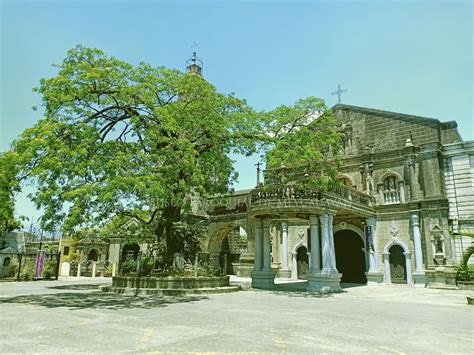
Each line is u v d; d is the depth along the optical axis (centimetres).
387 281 2453
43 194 1133
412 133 2575
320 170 2186
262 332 786
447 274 2178
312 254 1922
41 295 1538
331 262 1917
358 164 2716
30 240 4494
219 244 3662
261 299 1482
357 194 2388
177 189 1582
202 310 1116
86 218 1253
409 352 642
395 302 1481
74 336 721
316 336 757
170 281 1628
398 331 838
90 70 1391
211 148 1908
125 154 1333
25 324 848
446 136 2552
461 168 2441
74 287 2011
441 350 662
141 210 1491
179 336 729
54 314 1002
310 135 1891
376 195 2612
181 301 1356
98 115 1534
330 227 1978
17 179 1228
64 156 1227
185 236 1897
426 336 788
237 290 1823
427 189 2403
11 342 668
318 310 1179
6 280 2627
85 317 955
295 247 2958
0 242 3170
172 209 1867
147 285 1633
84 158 1256
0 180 1180
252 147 1883
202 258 3494
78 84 1405
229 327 836
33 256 3000
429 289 2119
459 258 2350
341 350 641
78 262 3612
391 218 2520
